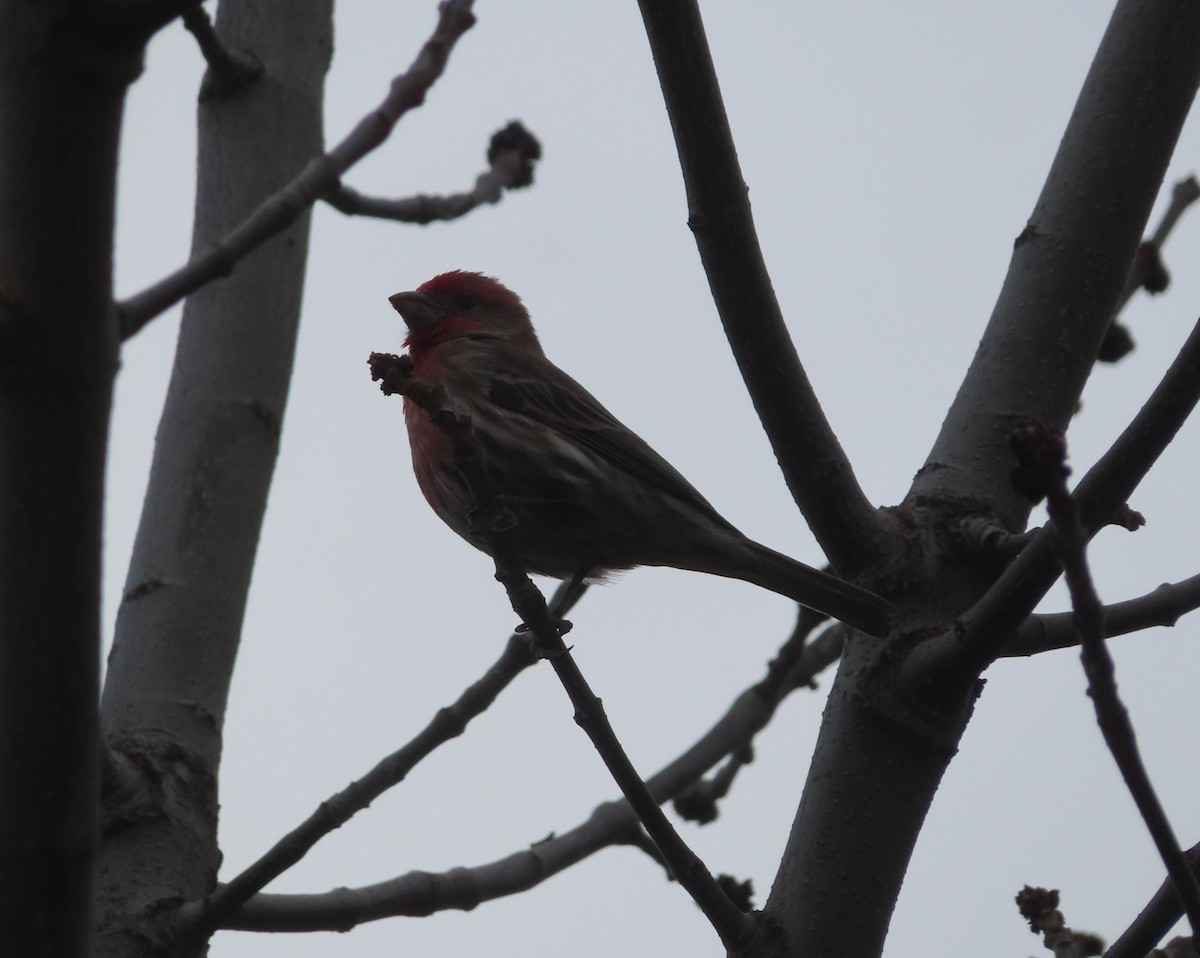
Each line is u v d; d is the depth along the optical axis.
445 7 6.93
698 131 8.34
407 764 7.98
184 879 8.17
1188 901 6.23
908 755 8.29
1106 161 9.54
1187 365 6.95
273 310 9.66
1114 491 7.18
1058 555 5.95
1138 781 6.19
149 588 8.95
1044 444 5.86
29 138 4.93
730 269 8.48
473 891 9.08
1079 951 8.46
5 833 5.32
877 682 8.38
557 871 9.61
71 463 5.09
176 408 9.45
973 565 8.69
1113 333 10.44
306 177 6.16
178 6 4.88
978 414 9.23
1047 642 8.67
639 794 7.64
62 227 4.96
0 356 5.00
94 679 5.31
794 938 7.98
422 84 6.64
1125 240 9.46
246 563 9.18
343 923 8.59
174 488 9.20
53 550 5.14
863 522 8.68
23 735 5.27
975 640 7.96
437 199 10.12
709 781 11.42
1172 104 9.61
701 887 7.75
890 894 8.17
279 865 7.78
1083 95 9.80
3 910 5.35
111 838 8.17
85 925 5.45
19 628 5.19
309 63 10.39
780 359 8.59
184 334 9.63
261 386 9.51
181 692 8.70
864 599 8.58
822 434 8.66
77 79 4.91
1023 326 9.38
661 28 8.23
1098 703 6.09
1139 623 8.64
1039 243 9.53
